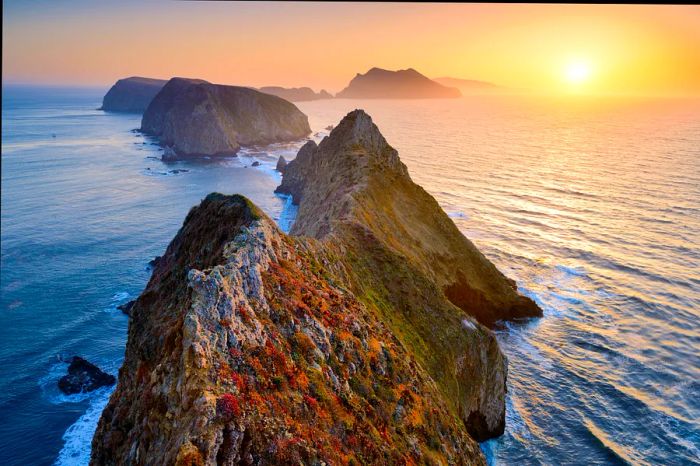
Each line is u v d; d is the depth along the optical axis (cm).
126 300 8206
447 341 5066
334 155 9388
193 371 2097
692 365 5994
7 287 8631
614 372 5925
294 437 2125
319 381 2608
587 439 4884
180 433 1898
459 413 4603
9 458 4881
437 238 7656
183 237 3966
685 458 4606
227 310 2412
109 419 2864
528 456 4703
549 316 7219
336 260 4700
